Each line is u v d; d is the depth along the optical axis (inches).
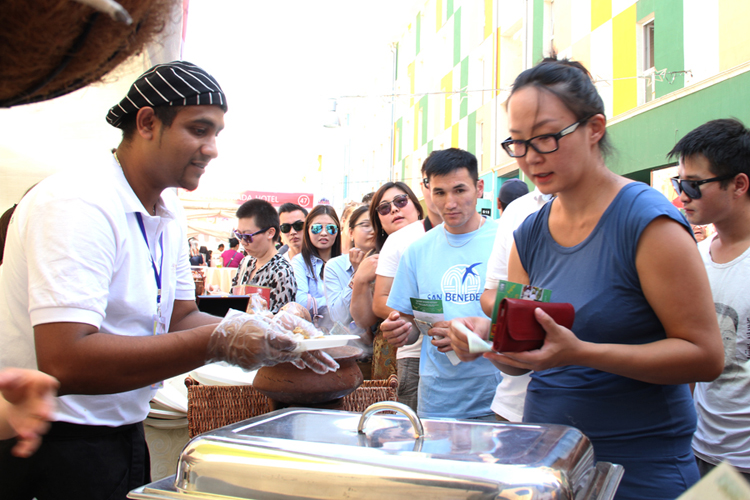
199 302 131.3
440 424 41.4
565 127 48.0
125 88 101.0
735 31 242.2
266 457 34.5
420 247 100.0
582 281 51.3
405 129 728.3
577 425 51.0
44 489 52.5
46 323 44.4
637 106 304.8
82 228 47.0
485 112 497.7
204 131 55.1
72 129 103.0
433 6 636.1
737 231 75.8
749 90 235.1
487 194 490.6
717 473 24.7
